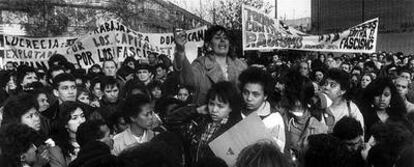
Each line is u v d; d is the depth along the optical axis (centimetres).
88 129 402
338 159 290
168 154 271
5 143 361
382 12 2408
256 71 381
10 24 2172
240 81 383
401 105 523
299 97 477
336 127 393
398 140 320
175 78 641
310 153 296
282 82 482
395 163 298
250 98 373
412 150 283
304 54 1938
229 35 464
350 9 2492
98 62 1011
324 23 2605
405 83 604
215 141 347
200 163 286
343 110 531
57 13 2159
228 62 470
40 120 486
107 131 414
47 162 394
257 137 342
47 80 748
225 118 370
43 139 401
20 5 2141
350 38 1198
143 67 766
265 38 1087
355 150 360
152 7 2552
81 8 2298
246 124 346
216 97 365
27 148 362
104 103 607
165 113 509
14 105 438
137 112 430
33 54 1009
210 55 466
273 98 466
